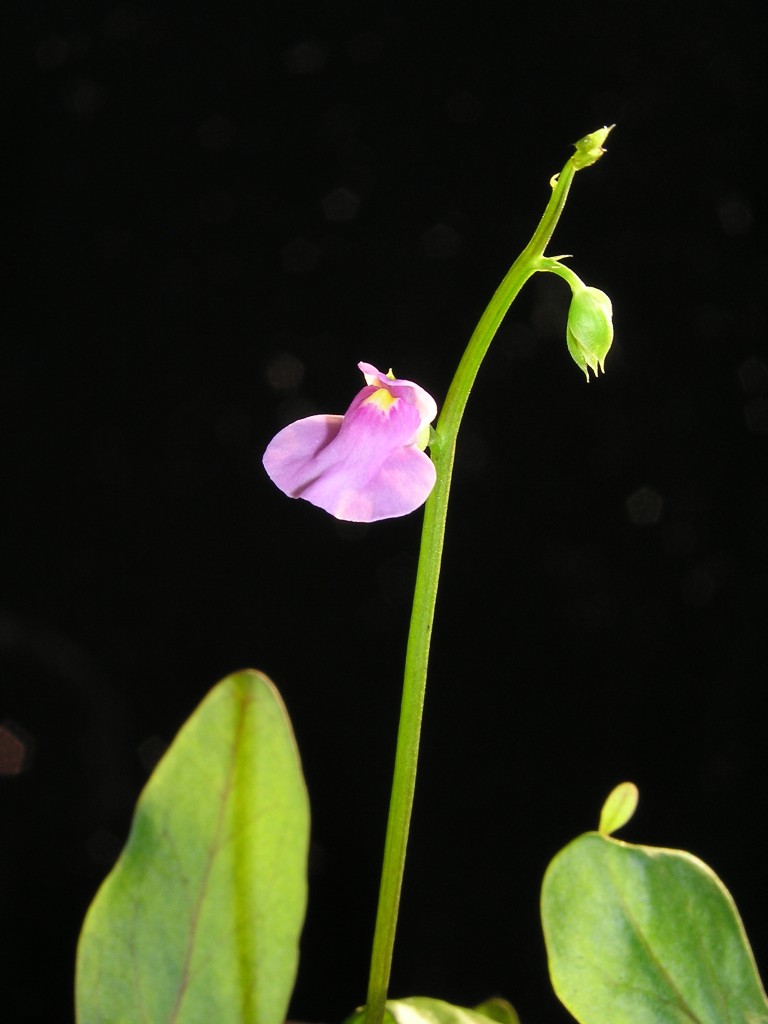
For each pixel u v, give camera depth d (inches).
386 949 7.9
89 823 12.6
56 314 12.8
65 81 12.3
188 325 12.8
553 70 12.4
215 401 12.9
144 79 12.4
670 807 12.9
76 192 12.6
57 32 12.2
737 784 12.8
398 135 12.5
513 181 12.4
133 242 12.7
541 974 12.8
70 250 12.7
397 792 7.9
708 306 12.5
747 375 12.6
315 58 12.4
